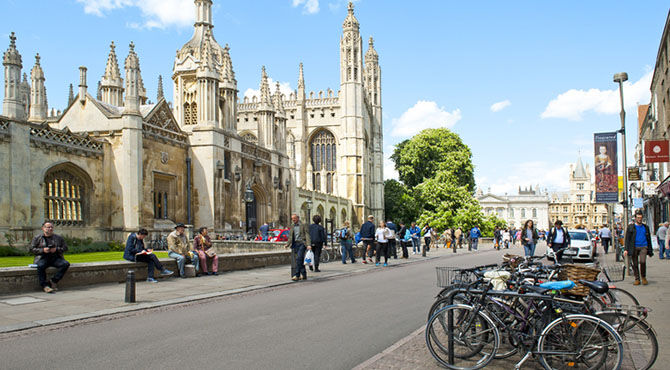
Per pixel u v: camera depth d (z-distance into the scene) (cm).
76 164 2536
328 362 698
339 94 7631
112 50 3447
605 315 671
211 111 3259
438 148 7725
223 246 2755
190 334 862
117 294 1304
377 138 8781
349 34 7575
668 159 2342
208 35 3966
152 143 2869
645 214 4603
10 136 2202
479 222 6681
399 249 3822
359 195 7469
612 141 2108
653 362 643
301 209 5191
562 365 649
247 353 741
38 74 3116
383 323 958
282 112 4534
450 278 837
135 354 732
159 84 5669
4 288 1259
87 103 2812
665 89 3053
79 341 813
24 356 721
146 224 2792
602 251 3797
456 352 694
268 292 1402
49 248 1313
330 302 1209
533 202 15550
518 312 690
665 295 1290
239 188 3453
